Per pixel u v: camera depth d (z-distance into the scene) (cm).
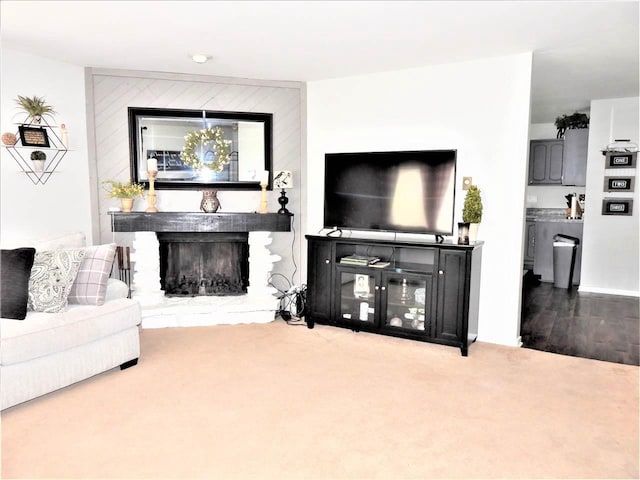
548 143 699
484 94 390
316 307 427
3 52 377
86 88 429
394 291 399
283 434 243
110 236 449
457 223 406
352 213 427
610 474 211
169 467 215
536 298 568
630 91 523
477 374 325
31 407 272
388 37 336
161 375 320
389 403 279
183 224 435
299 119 475
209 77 452
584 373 328
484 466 217
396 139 432
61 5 280
